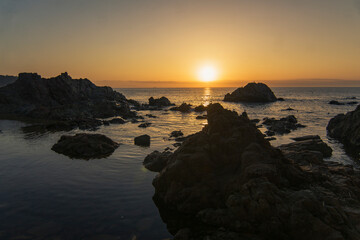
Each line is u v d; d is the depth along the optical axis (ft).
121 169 66.95
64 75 256.11
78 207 45.85
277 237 34.14
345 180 49.49
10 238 36.19
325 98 444.55
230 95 379.96
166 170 50.78
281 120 163.32
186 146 53.78
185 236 36.14
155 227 40.04
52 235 37.14
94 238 36.73
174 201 46.09
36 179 59.31
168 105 317.83
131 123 160.35
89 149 82.94
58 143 89.15
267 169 41.88
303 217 33.94
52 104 228.02
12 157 77.71
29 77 234.79
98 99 262.47
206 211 41.32
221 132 55.21
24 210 44.50
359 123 103.91
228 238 34.71
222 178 46.80
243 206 37.68
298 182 46.44
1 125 144.87
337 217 34.50
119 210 45.03
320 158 69.72
